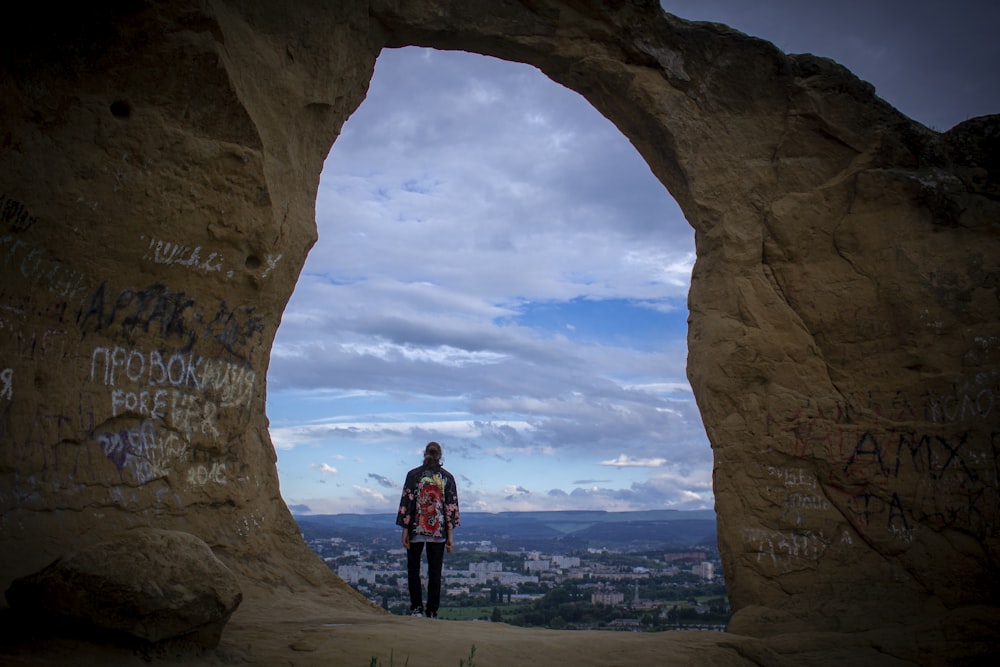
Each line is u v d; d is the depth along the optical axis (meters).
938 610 7.94
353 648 5.08
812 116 9.43
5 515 5.77
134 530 4.51
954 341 8.70
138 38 6.53
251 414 8.02
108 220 6.55
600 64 9.61
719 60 9.59
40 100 6.19
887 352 8.84
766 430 8.79
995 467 8.31
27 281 6.13
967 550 8.16
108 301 6.66
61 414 6.29
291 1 8.02
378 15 8.96
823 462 8.63
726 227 9.38
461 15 9.25
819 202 9.27
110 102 6.59
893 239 9.04
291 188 8.07
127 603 4.11
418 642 5.38
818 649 7.29
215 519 7.39
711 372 9.06
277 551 7.88
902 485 8.46
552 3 9.48
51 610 4.05
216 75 6.93
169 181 6.87
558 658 5.48
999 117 9.27
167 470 7.02
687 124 9.60
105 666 3.98
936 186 9.04
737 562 8.60
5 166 5.93
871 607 8.05
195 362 7.39
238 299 7.61
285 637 5.22
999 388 8.49
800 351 8.95
